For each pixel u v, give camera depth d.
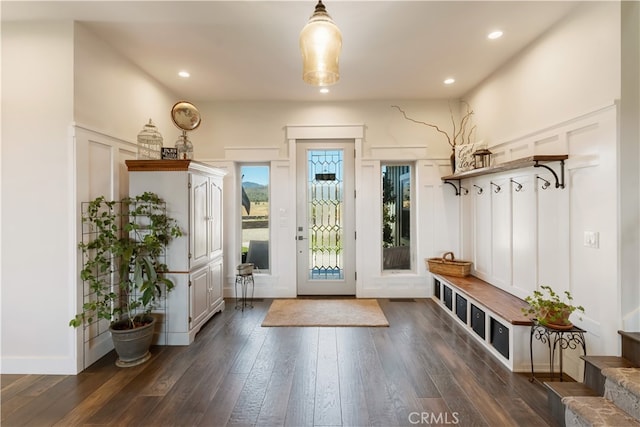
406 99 4.54
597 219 2.25
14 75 2.53
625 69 2.08
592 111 2.26
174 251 3.06
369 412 2.02
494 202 3.59
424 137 4.56
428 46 3.02
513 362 2.51
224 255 4.60
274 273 4.61
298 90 4.13
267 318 3.72
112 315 2.72
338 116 4.57
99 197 2.73
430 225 4.55
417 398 2.16
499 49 3.10
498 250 3.51
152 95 3.67
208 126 4.59
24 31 2.52
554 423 1.92
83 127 2.59
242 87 4.01
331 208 4.69
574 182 2.46
